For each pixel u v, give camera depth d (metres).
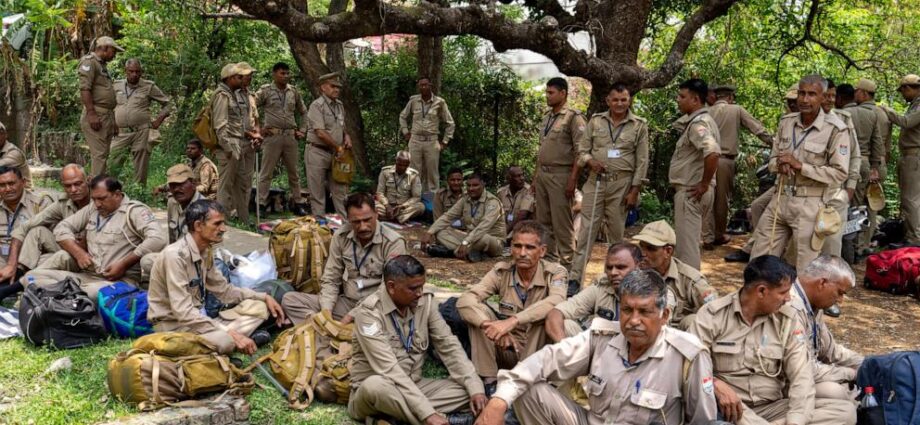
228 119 8.84
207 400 4.40
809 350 4.26
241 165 9.17
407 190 10.23
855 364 4.65
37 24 10.73
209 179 8.94
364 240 5.35
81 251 5.72
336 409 4.54
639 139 6.64
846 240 8.14
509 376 3.77
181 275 4.82
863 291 7.44
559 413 3.85
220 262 5.74
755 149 12.30
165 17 12.18
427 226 10.15
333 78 9.31
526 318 4.65
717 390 3.93
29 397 4.39
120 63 13.33
